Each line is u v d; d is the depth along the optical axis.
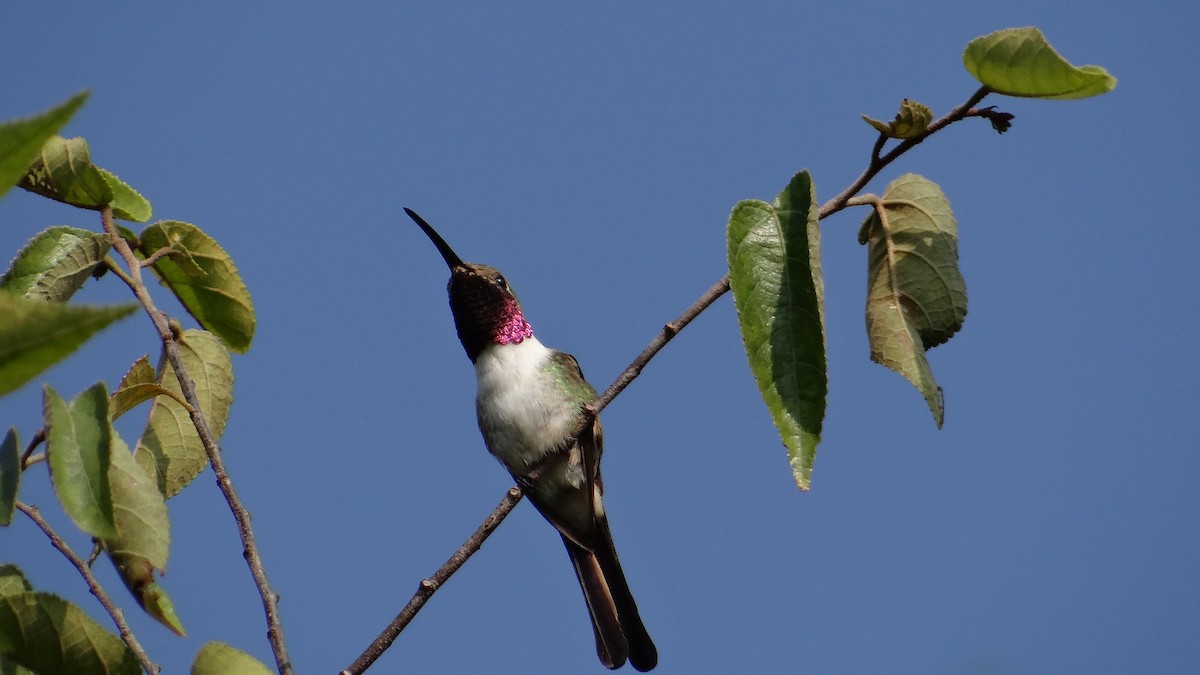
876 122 6.55
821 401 6.04
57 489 4.91
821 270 6.16
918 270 7.11
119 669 5.29
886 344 7.03
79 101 3.01
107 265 6.86
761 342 6.13
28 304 2.84
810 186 6.33
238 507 6.00
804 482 5.91
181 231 7.38
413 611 6.16
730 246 6.25
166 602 5.74
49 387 5.04
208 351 7.39
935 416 6.84
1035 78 6.18
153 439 7.20
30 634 5.20
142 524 5.80
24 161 3.02
